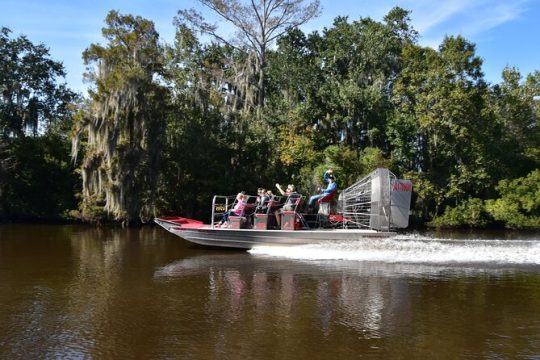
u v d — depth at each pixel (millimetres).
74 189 32188
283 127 34844
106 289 11055
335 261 14828
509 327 8461
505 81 37281
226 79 37719
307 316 9039
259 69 40281
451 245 14641
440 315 9148
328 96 36094
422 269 13469
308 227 16609
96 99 26672
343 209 16734
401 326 8484
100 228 26984
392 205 15445
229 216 16953
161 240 20688
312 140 34844
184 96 32031
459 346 7559
